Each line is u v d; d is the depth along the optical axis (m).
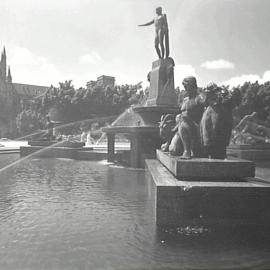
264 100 35.59
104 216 6.10
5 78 94.81
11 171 13.95
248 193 5.08
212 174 5.59
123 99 60.94
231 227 5.07
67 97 60.06
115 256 4.11
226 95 6.24
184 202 5.17
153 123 15.09
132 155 15.02
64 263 3.90
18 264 3.88
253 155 16.94
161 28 15.40
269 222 5.04
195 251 4.22
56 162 19.17
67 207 6.88
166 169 7.66
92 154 21.17
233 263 3.86
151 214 6.22
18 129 70.62
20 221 5.78
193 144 6.48
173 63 15.52
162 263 3.88
